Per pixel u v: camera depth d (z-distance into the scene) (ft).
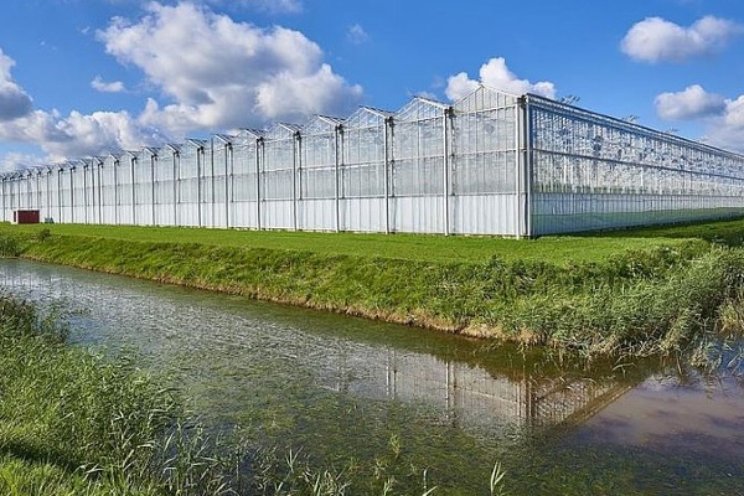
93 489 20.79
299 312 67.56
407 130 127.85
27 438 24.73
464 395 39.19
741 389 38.83
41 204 263.70
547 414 35.42
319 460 29.32
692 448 30.04
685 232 120.47
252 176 164.35
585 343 45.91
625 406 36.22
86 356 37.73
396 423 34.30
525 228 110.32
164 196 194.08
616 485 26.50
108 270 108.06
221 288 83.56
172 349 51.42
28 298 79.10
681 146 191.52
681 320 49.14
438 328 57.16
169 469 26.21
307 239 112.16
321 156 145.89
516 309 54.03
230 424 34.01
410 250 84.99
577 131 127.44
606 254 69.36
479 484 26.76
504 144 112.98
